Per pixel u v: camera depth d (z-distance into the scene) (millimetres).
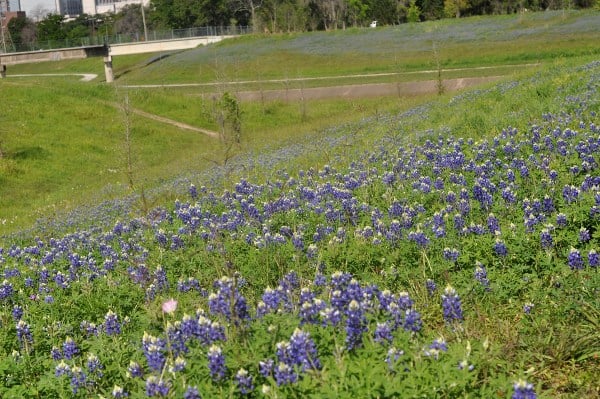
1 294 8672
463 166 11555
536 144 11508
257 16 128625
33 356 6734
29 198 33562
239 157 29172
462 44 72375
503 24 81375
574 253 6285
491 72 55625
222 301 5316
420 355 4688
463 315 5926
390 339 4738
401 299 5305
